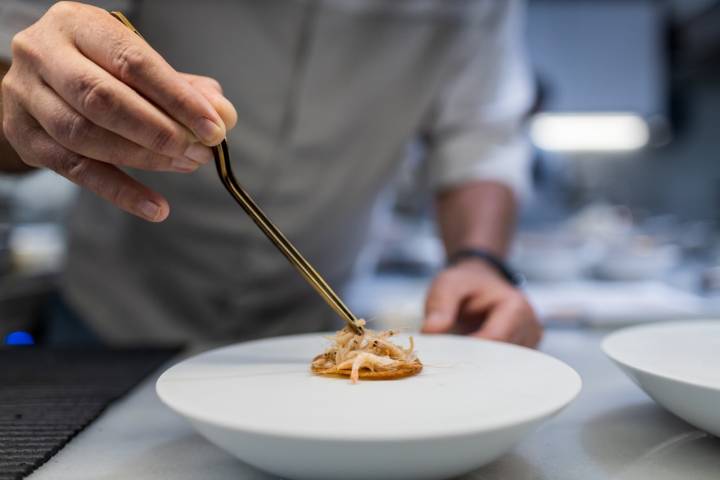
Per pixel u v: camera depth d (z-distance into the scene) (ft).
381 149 4.13
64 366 2.58
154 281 4.42
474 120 4.25
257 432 1.17
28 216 5.72
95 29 1.49
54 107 1.54
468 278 2.72
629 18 10.07
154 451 1.60
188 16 3.62
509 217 3.95
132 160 1.59
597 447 1.59
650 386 1.58
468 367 1.76
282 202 4.03
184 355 2.90
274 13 3.67
